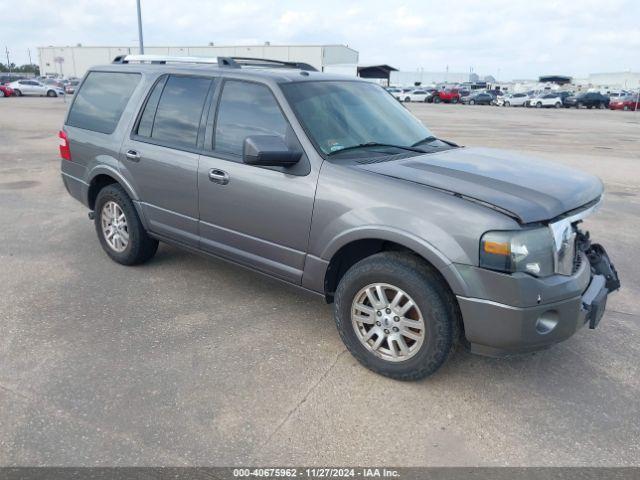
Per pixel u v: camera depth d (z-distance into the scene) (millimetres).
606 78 93250
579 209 3268
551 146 16266
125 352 3641
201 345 3764
